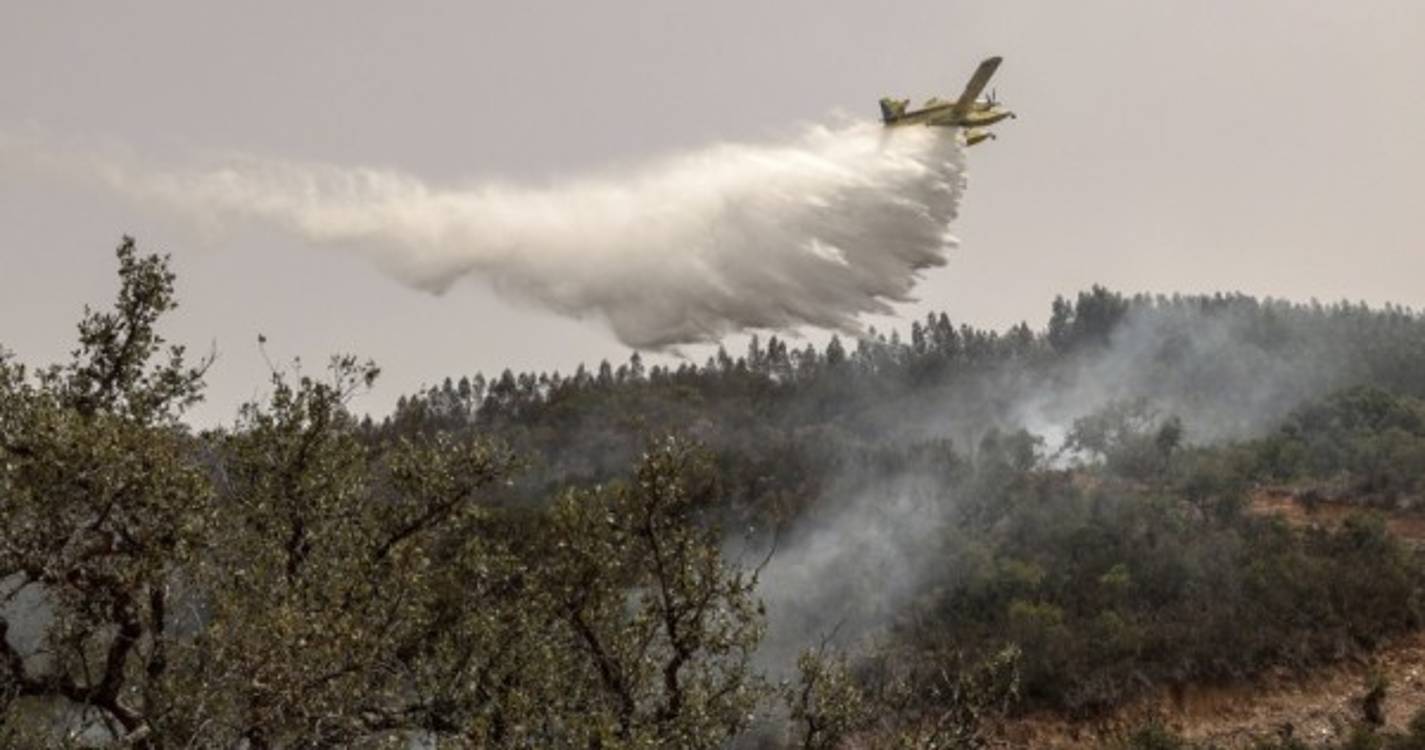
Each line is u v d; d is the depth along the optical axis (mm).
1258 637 144625
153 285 41156
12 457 33844
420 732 40156
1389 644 147250
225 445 41438
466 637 41219
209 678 32875
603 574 41875
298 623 33750
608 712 37469
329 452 42406
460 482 44250
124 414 39031
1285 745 126875
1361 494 196000
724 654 41531
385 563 41031
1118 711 136625
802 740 42031
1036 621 145250
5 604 33688
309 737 33938
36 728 33125
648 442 43938
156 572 34656
